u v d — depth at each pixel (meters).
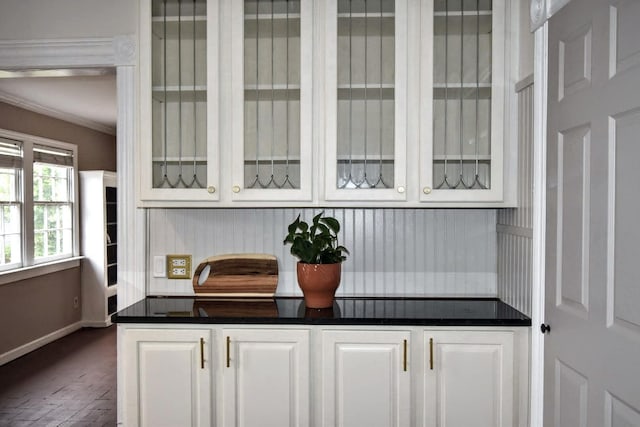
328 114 2.16
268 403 2.04
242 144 2.19
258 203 2.20
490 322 1.99
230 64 2.20
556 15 1.79
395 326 2.02
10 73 2.44
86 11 2.36
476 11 2.17
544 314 1.91
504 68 2.14
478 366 2.01
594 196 1.54
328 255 2.24
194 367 2.05
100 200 5.83
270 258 2.46
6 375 4.20
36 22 2.37
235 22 2.18
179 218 2.49
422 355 2.02
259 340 2.04
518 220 2.14
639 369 1.32
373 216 2.48
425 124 2.14
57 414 3.38
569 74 1.70
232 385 2.04
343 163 2.20
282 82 2.21
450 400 2.02
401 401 2.02
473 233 2.46
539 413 1.93
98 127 6.37
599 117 1.51
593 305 1.55
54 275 5.35
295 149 2.21
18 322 4.77
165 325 2.05
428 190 2.14
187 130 2.23
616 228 1.43
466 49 2.18
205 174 2.22
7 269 4.69
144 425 2.07
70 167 5.73
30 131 5.06
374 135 2.19
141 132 2.21
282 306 2.27
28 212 4.97
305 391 2.03
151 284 2.50
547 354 1.88
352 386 2.02
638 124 1.33
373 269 2.48
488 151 2.17
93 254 5.85
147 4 2.20
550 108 1.84
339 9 2.18
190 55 2.23
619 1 1.41
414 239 2.47
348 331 2.02
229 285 2.45
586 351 1.59
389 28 2.18
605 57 1.48
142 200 2.22
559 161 1.78
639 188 1.32
